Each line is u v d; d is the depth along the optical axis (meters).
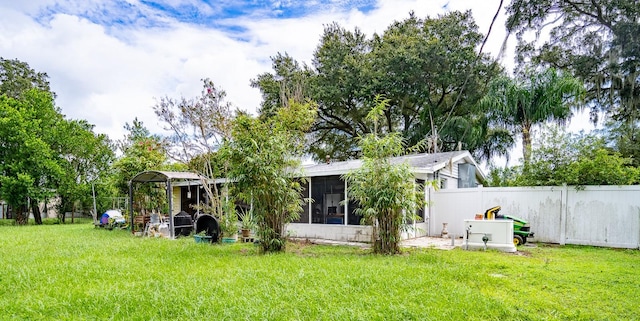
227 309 3.70
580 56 15.62
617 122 15.66
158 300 4.02
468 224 7.98
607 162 8.35
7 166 18.31
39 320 3.55
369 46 22.56
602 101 16.41
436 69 19.31
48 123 19.92
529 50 16.61
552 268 5.66
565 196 8.78
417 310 3.61
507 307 3.71
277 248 7.60
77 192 20.17
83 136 20.84
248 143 7.58
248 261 6.38
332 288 4.41
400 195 7.22
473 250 7.76
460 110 20.23
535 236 9.18
